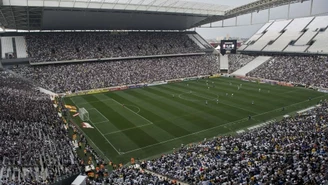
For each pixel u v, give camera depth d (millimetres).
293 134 29375
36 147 26312
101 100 54844
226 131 37625
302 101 52406
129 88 66562
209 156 25672
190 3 71500
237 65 90812
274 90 62688
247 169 20656
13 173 20422
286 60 82500
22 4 52000
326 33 83938
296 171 18594
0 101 38094
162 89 65125
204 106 49656
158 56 87000
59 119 38406
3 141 25703
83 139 34375
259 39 100625
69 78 65812
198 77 81125
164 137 35719
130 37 90250
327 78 66125
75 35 81750
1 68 63031
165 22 85188
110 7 61781
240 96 57094
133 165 27703
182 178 21359
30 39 75000
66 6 56594
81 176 21188
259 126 39188
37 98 46812
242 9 80438
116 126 39781
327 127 30266
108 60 78562
